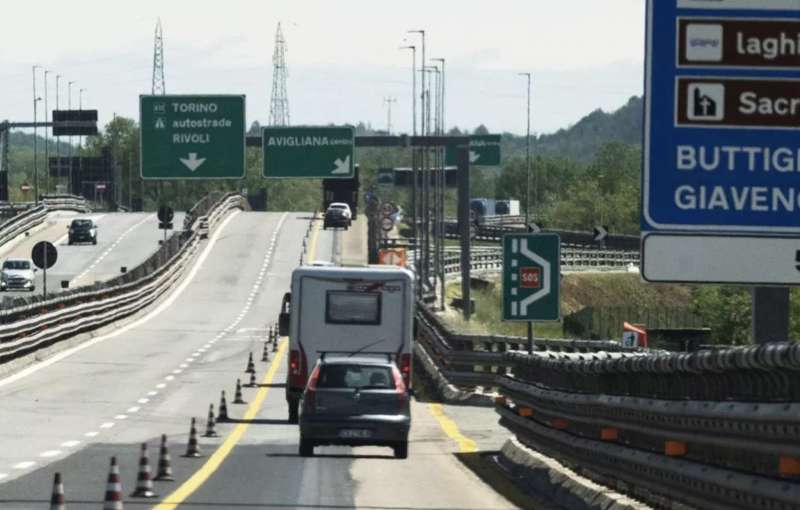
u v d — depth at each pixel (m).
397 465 66.12
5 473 58.38
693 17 29.59
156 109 146.38
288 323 95.00
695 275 29.72
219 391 108.88
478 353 113.25
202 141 146.25
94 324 159.88
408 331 92.38
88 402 96.88
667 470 36.62
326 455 70.62
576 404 51.31
